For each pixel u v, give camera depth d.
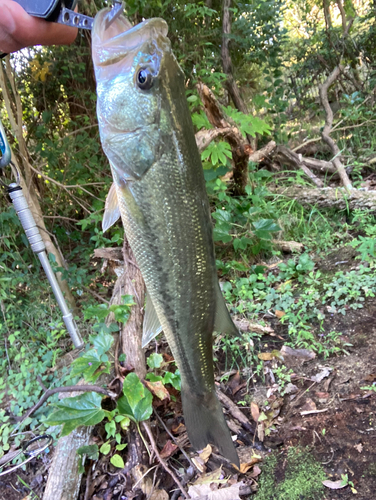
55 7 0.29
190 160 0.33
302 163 1.42
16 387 0.70
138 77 0.31
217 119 1.03
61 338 0.81
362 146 1.52
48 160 1.07
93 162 1.14
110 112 0.32
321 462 0.52
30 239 0.59
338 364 0.66
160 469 0.54
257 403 0.62
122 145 0.32
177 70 0.32
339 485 0.48
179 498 0.50
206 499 0.48
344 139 1.54
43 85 1.19
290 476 0.51
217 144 0.96
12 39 0.31
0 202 0.93
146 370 0.65
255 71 1.63
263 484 0.51
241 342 0.74
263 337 0.76
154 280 0.35
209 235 0.36
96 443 0.56
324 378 0.64
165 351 0.73
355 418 0.56
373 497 0.46
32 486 0.55
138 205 0.33
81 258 1.13
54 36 0.31
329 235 1.06
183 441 0.57
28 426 0.63
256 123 1.05
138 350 0.63
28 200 0.86
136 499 0.50
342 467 0.50
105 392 0.55
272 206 1.11
